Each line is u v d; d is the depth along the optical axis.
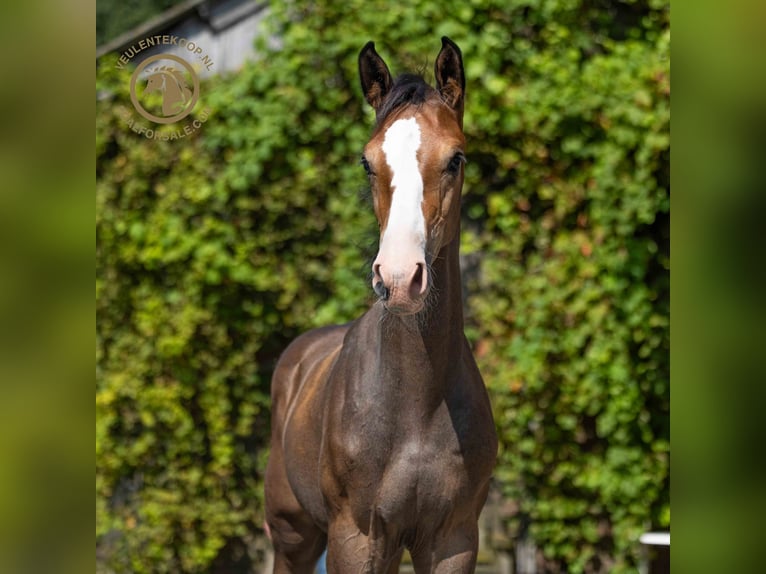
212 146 8.43
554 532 8.52
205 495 8.70
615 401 8.30
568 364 8.35
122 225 8.44
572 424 8.33
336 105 8.44
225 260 8.41
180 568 8.75
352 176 8.41
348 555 4.54
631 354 8.41
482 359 8.43
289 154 8.44
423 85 4.32
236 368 8.60
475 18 8.37
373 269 3.89
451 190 4.14
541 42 8.48
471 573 4.59
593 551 8.56
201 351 8.56
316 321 8.46
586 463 8.45
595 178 8.28
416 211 3.95
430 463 4.36
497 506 8.76
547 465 8.50
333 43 8.43
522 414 8.38
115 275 8.53
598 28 8.64
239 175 8.40
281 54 8.45
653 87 8.23
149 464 8.66
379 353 4.46
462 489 4.43
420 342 4.31
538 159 8.33
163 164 8.48
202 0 8.92
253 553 8.87
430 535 4.48
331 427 4.59
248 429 8.66
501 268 8.38
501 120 8.30
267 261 8.52
